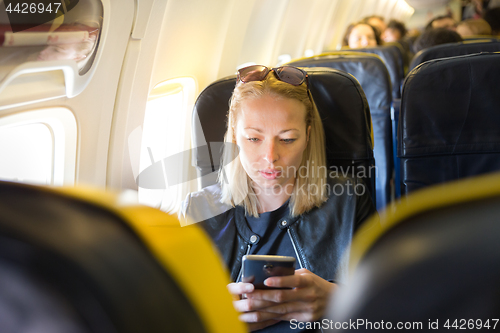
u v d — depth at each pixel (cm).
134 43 178
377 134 266
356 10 931
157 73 209
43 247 27
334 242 130
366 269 28
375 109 264
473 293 26
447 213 27
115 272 28
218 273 36
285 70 123
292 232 131
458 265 26
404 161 162
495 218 26
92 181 175
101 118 173
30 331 29
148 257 30
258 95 119
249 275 105
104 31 152
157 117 219
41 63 125
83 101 159
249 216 134
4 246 27
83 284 26
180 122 232
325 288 110
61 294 26
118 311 27
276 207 133
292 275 105
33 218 28
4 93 123
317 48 690
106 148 181
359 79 261
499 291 26
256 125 119
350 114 149
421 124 157
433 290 27
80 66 145
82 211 30
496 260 25
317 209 133
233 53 294
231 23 275
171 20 204
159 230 33
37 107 138
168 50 212
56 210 30
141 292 28
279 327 116
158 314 29
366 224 131
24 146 156
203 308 33
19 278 27
